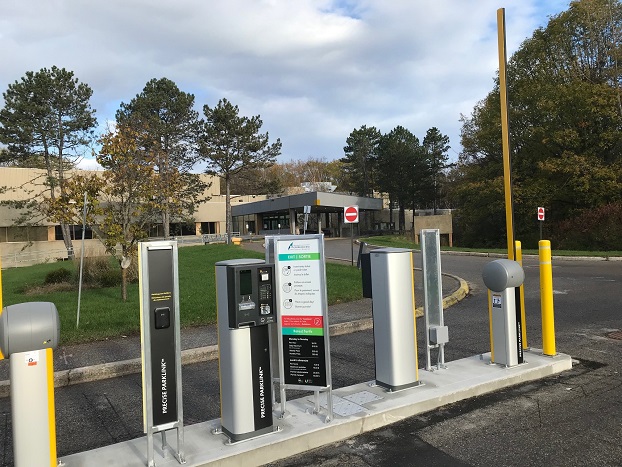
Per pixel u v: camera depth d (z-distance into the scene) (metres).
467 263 19.88
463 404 4.70
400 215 67.50
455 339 7.57
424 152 64.50
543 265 5.85
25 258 41.09
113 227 12.01
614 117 28.20
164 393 3.44
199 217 57.84
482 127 38.75
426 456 3.69
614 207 25.62
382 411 4.30
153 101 42.38
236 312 3.71
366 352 6.97
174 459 3.54
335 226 58.44
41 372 3.05
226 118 43.28
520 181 33.84
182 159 43.75
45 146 36.56
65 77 36.31
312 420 4.15
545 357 5.80
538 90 31.11
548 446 3.76
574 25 31.53
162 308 3.42
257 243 42.16
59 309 11.09
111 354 7.07
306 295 4.14
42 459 3.03
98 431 4.49
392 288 4.78
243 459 3.60
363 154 70.31
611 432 3.95
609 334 7.32
